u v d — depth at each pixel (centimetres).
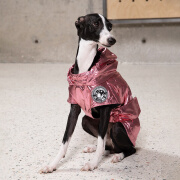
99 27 218
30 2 743
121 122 236
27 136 302
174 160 248
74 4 729
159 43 715
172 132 308
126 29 718
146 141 288
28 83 539
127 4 694
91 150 264
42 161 249
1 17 758
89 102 222
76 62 228
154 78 561
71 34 743
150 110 379
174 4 677
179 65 688
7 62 778
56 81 552
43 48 759
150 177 221
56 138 297
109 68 223
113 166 238
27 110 387
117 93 225
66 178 221
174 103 407
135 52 726
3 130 319
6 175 227
